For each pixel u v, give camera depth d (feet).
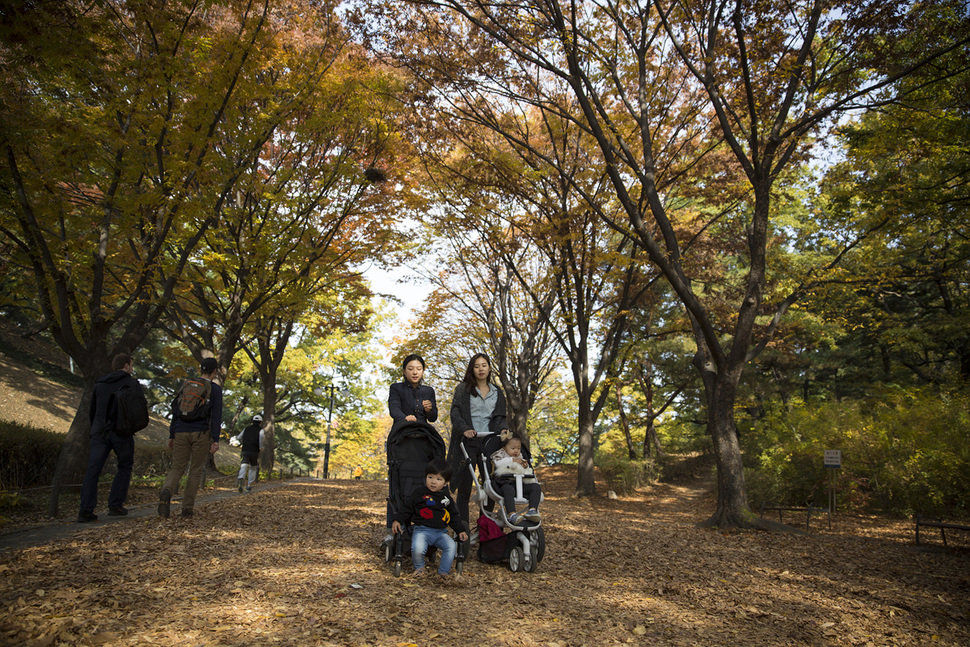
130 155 35.09
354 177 46.06
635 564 21.38
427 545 17.39
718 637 13.12
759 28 34.63
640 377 88.53
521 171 46.29
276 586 14.44
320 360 105.19
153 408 122.83
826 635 13.60
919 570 22.66
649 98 44.04
